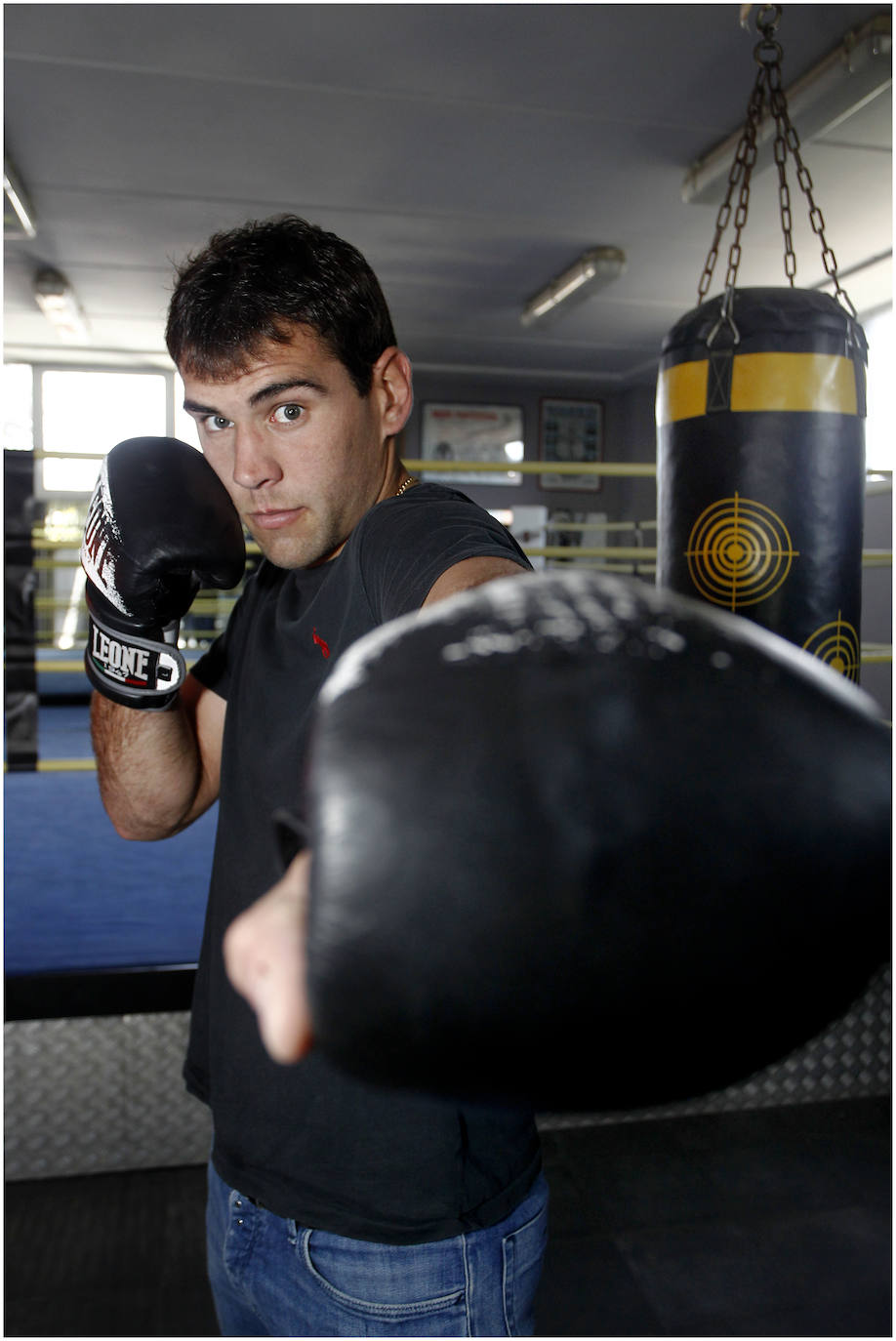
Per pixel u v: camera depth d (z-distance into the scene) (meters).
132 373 9.41
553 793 0.24
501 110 4.58
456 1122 0.78
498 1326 0.81
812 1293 1.63
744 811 0.25
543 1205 0.87
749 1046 0.25
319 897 0.25
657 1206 1.88
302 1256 0.79
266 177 5.33
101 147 4.97
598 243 6.31
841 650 1.53
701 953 0.24
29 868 2.79
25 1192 1.83
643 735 0.25
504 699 0.26
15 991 1.84
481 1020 0.24
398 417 0.85
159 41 4.00
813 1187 1.94
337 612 0.79
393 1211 0.77
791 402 1.45
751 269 6.72
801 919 0.25
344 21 3.86
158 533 0.82
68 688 6.70
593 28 3.90
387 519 0.70
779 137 1.76
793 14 3.76
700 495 1.52
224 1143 0.87
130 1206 1.80
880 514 6.50
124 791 1.01
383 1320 0.78
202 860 2.90
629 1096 0.25
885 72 3.88
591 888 0.24
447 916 0.24
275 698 0.88
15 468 2.73
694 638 0.28
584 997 0.24
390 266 6.80
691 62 4.15
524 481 10.12
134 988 1.88
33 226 5.84
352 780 0.25
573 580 0.30
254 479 0.75
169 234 6.18
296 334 0.72
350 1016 0.24
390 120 4.68
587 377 9.73
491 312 7.79
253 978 0.25
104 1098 1.88
